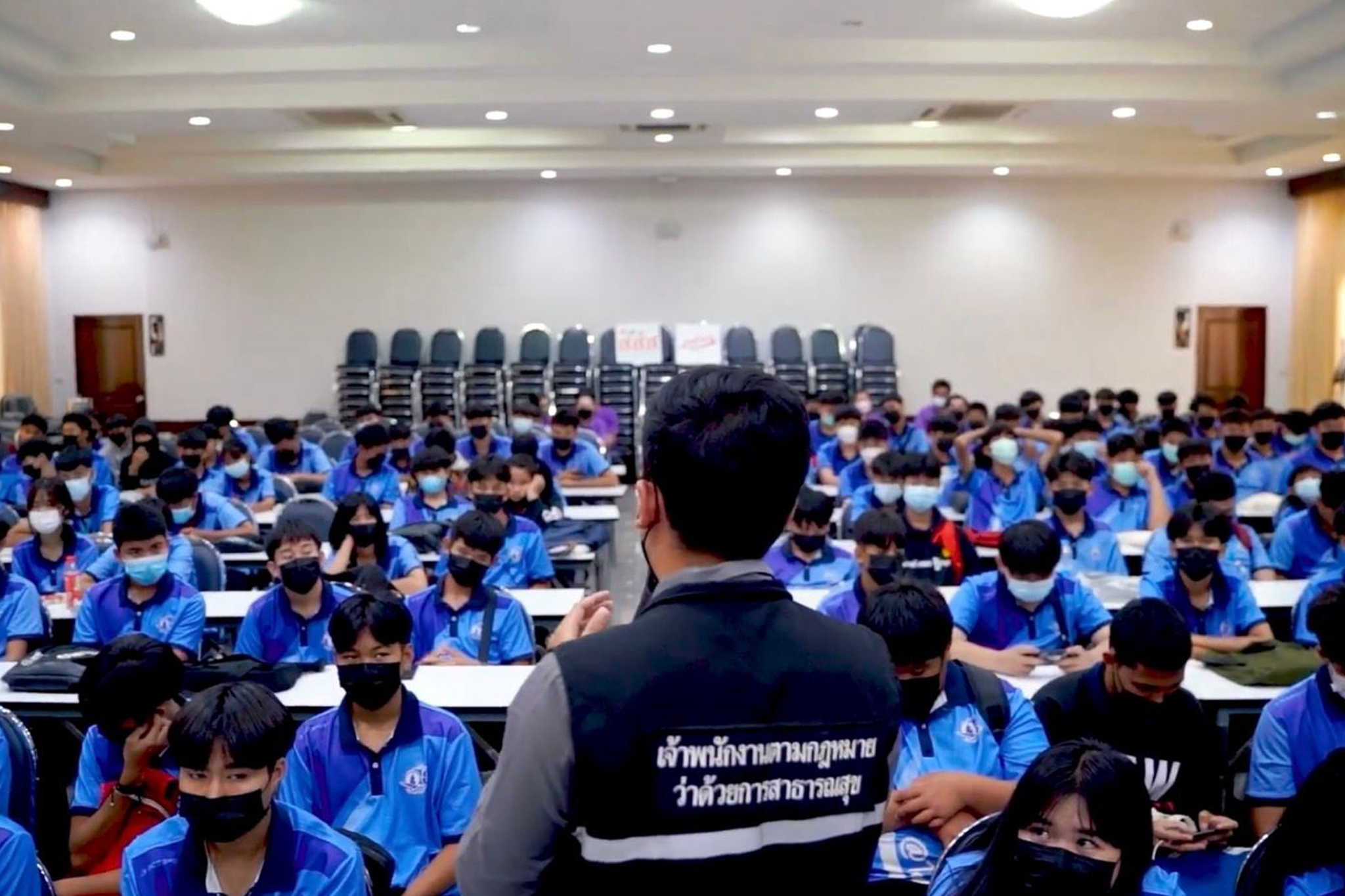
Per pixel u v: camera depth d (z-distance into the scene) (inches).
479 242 567.5
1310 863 74.7
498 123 424.2
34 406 530.0
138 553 155.6
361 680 97.3
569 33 310.0
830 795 42.6
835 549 188.5
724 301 567.8
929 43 329.4
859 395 465.1
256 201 568.1
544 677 41.8
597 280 568.4
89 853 100.1
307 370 572.7
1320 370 548.4
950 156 505.4
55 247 573.6
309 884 75.4
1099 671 109.0
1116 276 568.1
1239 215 568.7
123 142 458.9
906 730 100.1
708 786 40.6
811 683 42.8
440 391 543.8
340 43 327.3
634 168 516.7
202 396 575.5
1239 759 131.7
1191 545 158.4
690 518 44.1
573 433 326.3
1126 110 385.1
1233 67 342.0
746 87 364.5
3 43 309.7
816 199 565.0
